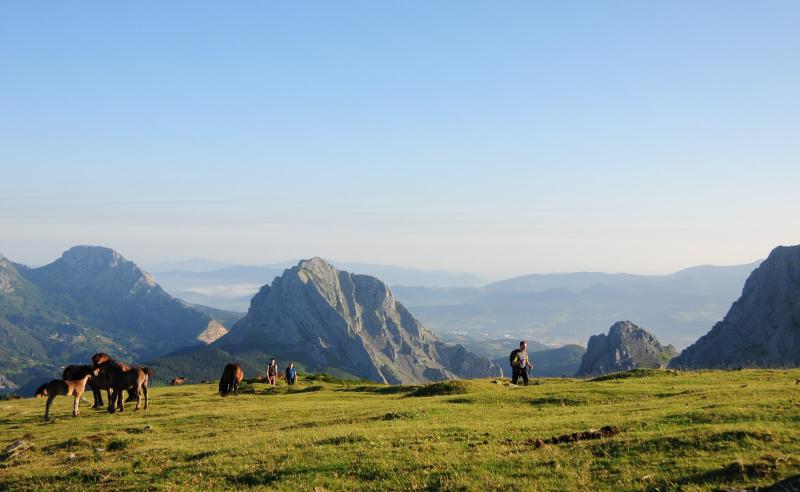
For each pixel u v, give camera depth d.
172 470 21.05
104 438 28.77
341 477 18.14
